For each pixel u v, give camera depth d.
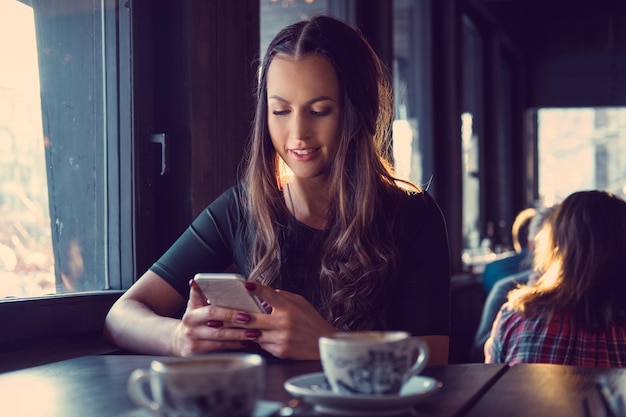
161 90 2.06
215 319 1.31
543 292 1.87
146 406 0.74
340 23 1.60
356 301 1.56
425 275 1.57
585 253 1.82
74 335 1.76
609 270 1.81
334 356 0.88
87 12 1.94
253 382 0.74
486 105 5.50
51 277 1.82
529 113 6.65
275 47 1.59
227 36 2.18
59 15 1.85
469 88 5.20
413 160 4.24
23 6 1.75
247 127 2.24
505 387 1.07
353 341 0.88
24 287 1.73
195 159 2.05
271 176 1.67
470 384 1.08
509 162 6.50
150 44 2.04
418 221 1.61
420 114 4.34
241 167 2.19
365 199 1.58
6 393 1.07
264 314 1.28
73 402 1.00
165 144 2.01
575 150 6.69
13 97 1.71
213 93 2.12
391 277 1.57
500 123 5.46
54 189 1.83
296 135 1.53
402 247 1.59
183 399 0.71
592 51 6.36
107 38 1.99
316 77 1.52
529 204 6.68
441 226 1.62
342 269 1.57
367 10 3.45
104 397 1.03
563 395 1.02
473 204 5.28
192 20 2.04
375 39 3.44
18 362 1.47
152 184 2.03
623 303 1.81
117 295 1.89
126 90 1.98
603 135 6.60
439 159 4.39
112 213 1.99
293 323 1.27
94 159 1.96
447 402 0.95
